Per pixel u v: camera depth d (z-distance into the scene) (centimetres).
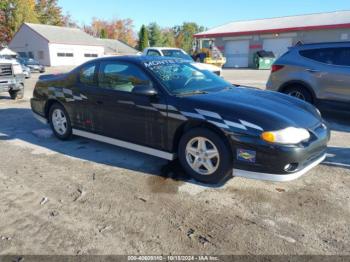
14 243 277
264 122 335
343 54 661
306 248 267
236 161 349
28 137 588
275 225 300
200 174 381
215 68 1235
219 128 352
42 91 576
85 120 502
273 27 3375
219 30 3847
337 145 531
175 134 392
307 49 713
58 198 354
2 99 1049
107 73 465
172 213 321
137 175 410
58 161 464
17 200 351
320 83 682
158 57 471
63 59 4391
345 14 3189
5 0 5159
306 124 360
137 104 419
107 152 498
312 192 363
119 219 312
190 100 380
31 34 4394
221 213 320
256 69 3059
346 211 323
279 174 332
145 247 270
